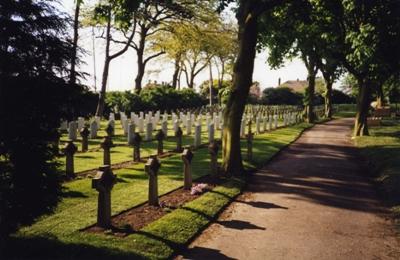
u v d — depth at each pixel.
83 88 7.00
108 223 8.43
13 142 6.48
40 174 6.84
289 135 29.70
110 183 8.45
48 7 6.57
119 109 40.94
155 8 40.03
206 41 44.91
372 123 40.03
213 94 75.88
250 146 17.88
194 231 8.69
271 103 81.69
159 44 51.12
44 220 8.66
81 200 10.41
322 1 23.34
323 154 21.31
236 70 15.11
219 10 16.11
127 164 16.08
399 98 70.94
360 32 20.38
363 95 30.19
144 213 9.63
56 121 6.83
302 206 11.04
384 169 15.70
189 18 41.31
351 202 11.56
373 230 9.20
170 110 48.91
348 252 7.89
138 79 47.75
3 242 6.50
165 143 23.06
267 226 9.29
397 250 8.03
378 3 18.25
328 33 26.55
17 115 6.40
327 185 13.72
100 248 7.24
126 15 16.47
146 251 7.39
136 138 16.97
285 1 14.87
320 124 44.34
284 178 14.74
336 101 91.62
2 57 6.21
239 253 7.71
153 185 10.27
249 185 13.50
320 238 8.60
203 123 37.22
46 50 6.50
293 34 26.73
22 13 6.32
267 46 28.28
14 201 6.58
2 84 6.24
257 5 14.72
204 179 13.77
